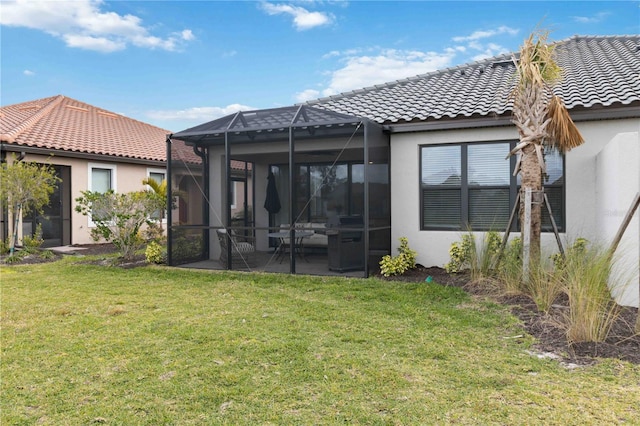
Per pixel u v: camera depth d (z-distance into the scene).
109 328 5.48
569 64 11.93
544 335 5.00
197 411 3.45
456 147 9.31
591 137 8.30
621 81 9.19
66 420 3.35
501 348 4.69
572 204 8.41
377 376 4.00
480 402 3.51
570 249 6.32
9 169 10.94
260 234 13.67
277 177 13.77
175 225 10.35
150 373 4.14
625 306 5.92
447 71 13.91
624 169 6.09
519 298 6.47
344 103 12.20
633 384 3.79
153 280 8.59
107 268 9.96
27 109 18.22
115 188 15.79
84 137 15.97
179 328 5.43
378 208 9.23
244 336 5.11
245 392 3.73
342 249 9.16
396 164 9.71
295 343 4.84
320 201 13.06
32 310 6.35
